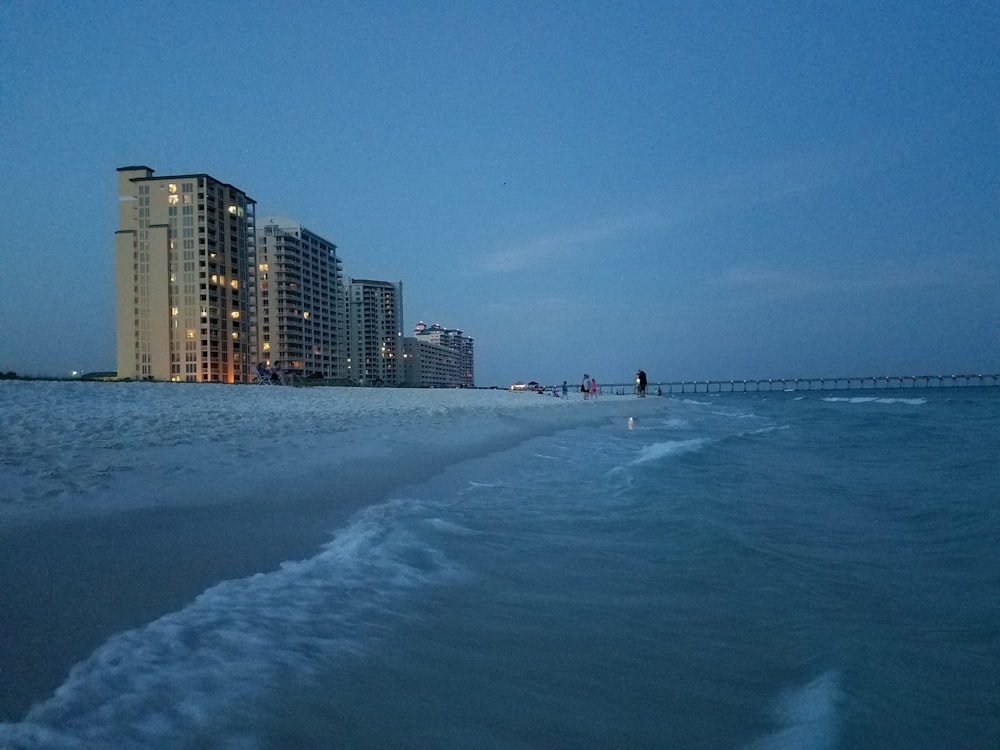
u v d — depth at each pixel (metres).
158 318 104.31
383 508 7.09
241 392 28.22
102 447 9.05
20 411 13.81
